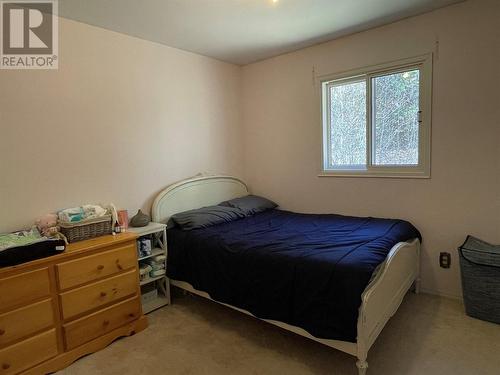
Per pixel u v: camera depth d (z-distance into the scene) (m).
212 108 3.65
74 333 2.05
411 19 2.68
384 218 2.96
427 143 2.69
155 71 3.07
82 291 2.09
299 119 3.50
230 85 3.86
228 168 3.87
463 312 2.45
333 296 1.74
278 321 2.01
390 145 2.96
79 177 2.57
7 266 1.77
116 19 2.52
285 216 3.33
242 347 2.14
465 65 2.47
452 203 2.62
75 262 2.05
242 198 3.65
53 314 1.97
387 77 2.92
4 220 2.20
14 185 2.23
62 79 2.45
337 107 3.29
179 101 3.30
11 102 2.21
